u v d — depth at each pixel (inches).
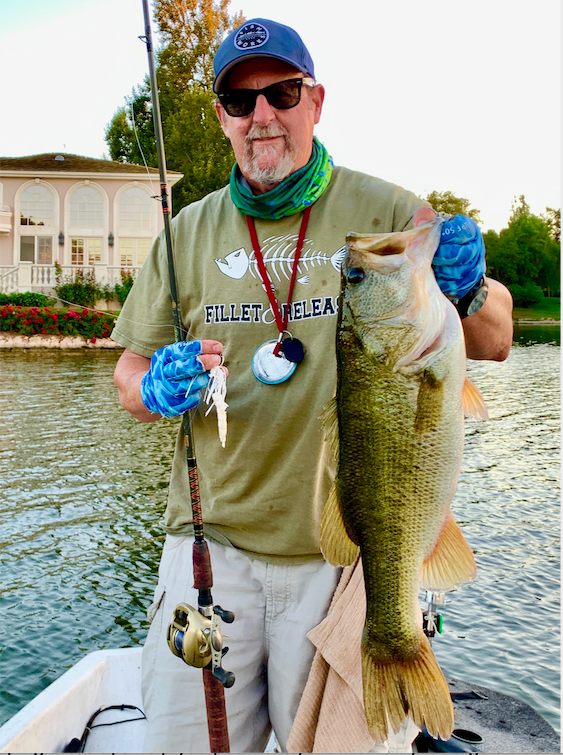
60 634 222.1
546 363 979.9
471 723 127.1
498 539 305.4
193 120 928.9
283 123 85.5
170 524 98.4
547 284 1777.8
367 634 77.6
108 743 109.9
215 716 83.9
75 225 1005.2
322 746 84.0
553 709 180.5
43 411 554.6
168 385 80.0
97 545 293.3
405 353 72.0
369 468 75.1
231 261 92.0
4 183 991.6
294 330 87.7
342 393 75.4
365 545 76.6
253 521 90.5
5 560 276.4
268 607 91.8
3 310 905.5
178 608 85.4
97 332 930.1
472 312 75.2
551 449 482.3
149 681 96.3
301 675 89.4
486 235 1759.4
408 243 71.4
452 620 230.5
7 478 381.4
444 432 72.6
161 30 895.7
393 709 75.3
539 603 241.8
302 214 89.0
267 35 83.9
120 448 451.5
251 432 88.8
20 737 94.4
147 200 997.8
